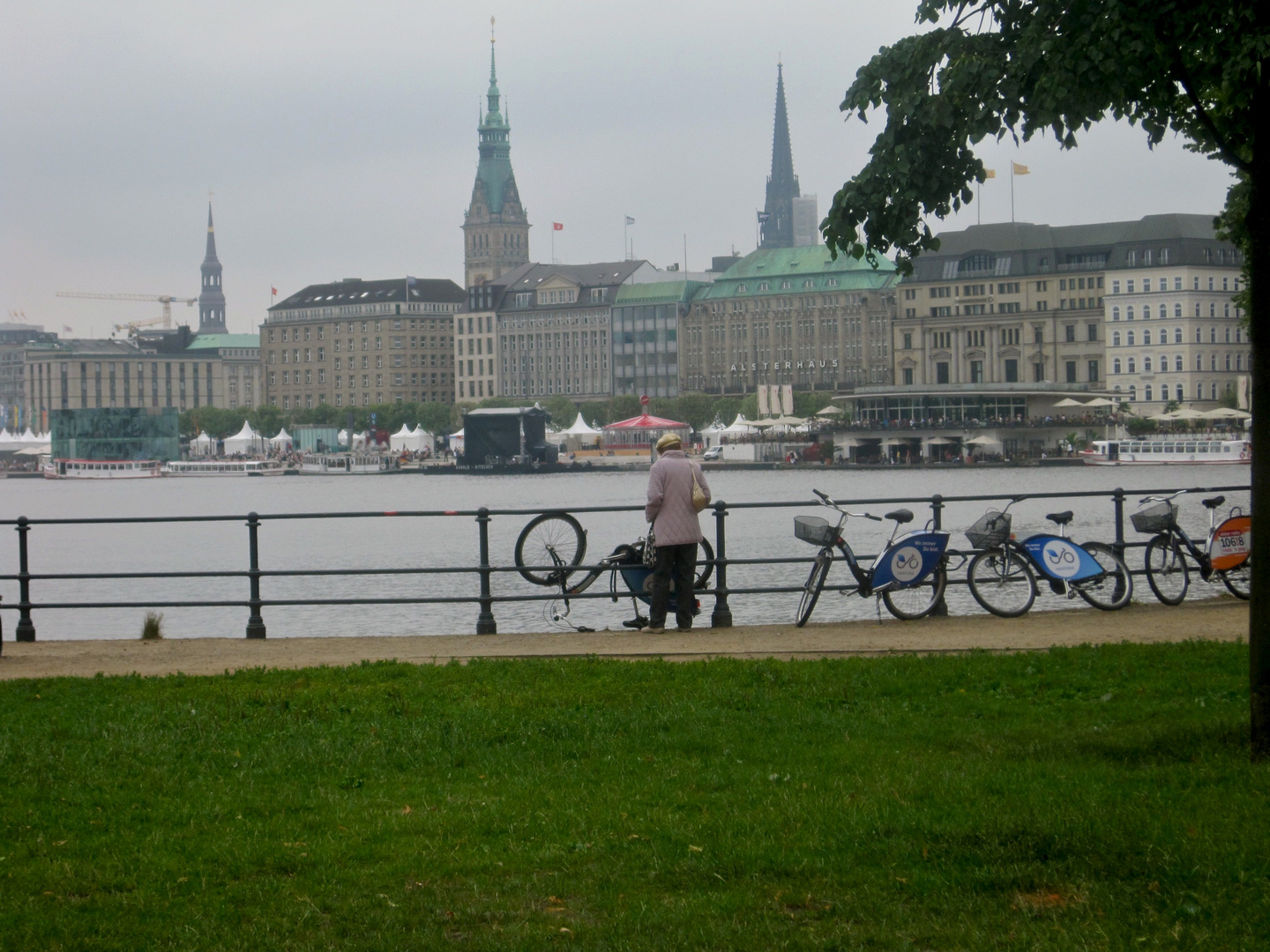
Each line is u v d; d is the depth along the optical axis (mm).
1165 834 10414
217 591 57938
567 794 12328
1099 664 17359
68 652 21391
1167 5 12617
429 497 156500
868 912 9336
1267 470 12344
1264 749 12406
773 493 138625
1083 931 8906
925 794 11812
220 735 14773
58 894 10094
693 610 22156
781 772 12797
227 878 10406
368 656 20484
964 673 17078
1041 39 13336
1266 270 12289
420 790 12672
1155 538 23859
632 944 8875
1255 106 12484
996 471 179750
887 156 14594
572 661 18875
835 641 20438
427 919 9461
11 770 13430
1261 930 8797
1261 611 12445
